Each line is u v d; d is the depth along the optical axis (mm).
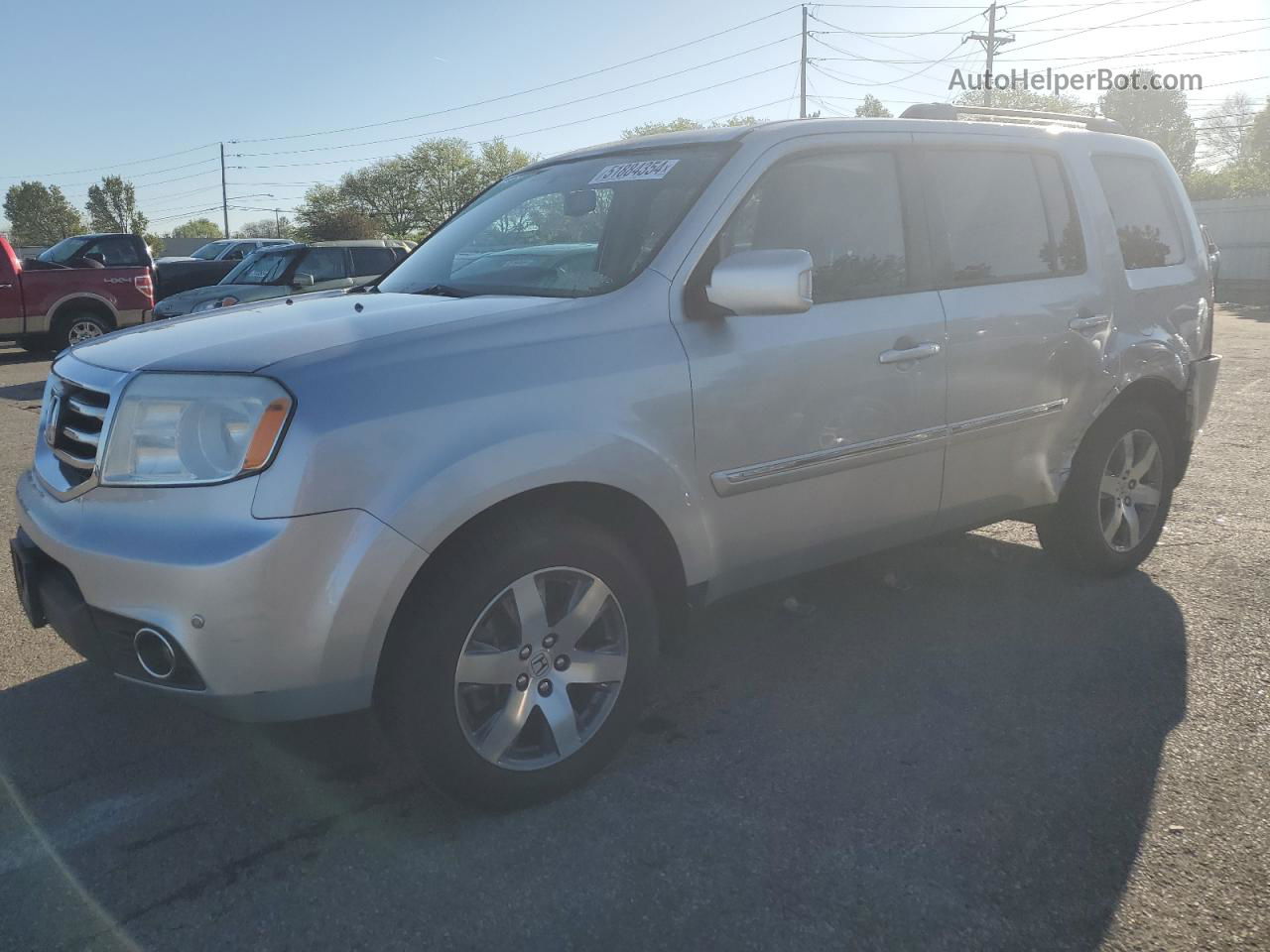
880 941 2361
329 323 2896
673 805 2918
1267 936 2371
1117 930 2391
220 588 2439
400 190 80188
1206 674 3701
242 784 3066
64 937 2418
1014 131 4219
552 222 3678
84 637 2707
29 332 14555
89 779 3104
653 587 3264
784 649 3979
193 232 118250
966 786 2992
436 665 2668
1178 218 4906
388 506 2543
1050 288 4125
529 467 2730
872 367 3494
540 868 2645
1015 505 4195
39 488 3041
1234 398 9414
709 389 3109
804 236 3463
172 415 2611
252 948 2375
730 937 2381
